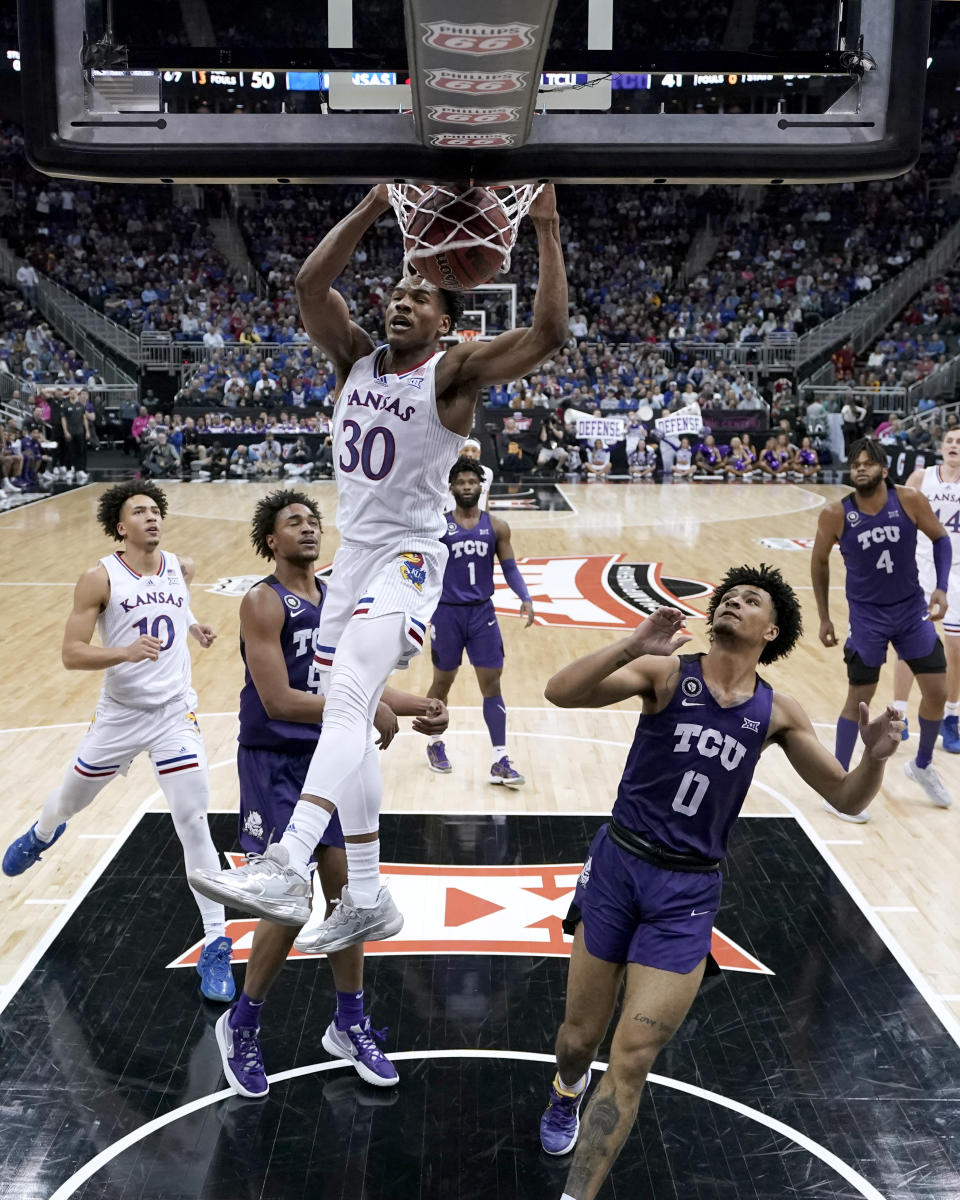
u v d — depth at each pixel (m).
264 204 29.66
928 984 4.89
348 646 3.00
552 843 6.31
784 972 4.99
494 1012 4.66
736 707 3.48
